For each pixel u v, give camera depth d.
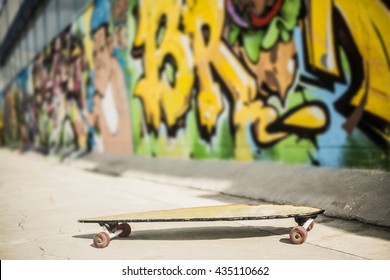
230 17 6.89
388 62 4.44
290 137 5.80
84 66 13.81
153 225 3.95
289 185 5.12
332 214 4.10
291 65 5.74
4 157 19.89
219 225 3.87
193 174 7.04
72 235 3.70
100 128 12.71
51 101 18.12
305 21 5.48
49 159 15.38
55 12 17.22
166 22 8.88
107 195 5.99
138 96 10.24
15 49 27.39
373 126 4.63
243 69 6.64
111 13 11.54
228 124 7.06
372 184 4.20
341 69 5.01
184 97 8.34
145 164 9.10
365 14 4.67
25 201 5.75
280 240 3.30
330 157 5.20
